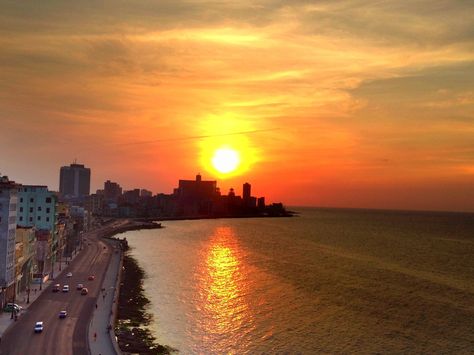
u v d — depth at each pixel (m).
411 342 116.75
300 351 108.38
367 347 112.38
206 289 175.62
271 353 106.69
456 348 112.75
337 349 110.44
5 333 107.88
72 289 160.62
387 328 128.38
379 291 178.38
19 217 194.25
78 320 121.25
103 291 158.75
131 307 144.25
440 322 135.25
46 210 195.12
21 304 135.25
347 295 170.00
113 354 96.56
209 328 124.81
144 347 107.94
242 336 118.50
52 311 129.12
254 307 148.75
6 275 127.69
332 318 137.50
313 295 168.88
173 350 107.31
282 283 190.38
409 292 177.50
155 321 130.50
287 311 144.38
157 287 177.62
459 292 178.88
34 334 107.94
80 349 99.00
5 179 145.12
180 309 144.38
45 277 173.62
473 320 137.75
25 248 150.25
